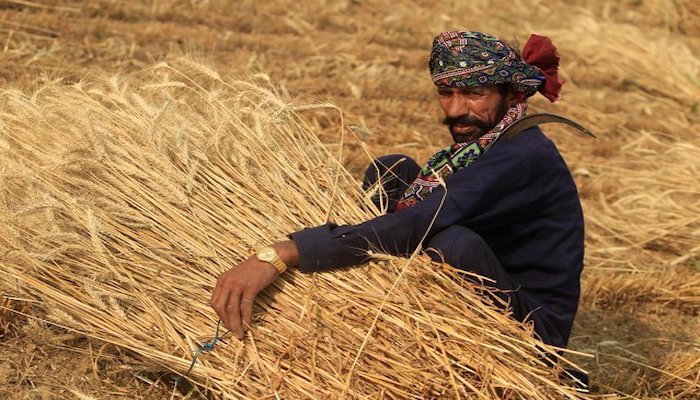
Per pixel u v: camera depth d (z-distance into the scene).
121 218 2.80
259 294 2.61
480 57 2.68
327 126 5.40
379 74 6.59
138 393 2.76
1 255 2.79
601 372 3.46
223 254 2.71
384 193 3.02
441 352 2.49
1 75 5.15
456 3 8.86
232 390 2.51
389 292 2.50
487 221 2.73
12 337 2.90
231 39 6.66
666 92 7.21
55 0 6.61
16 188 2.91
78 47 5.91
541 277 2.85
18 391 2.70
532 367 2.52
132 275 2.70
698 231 4.68
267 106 3.19
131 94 3.21
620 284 4.13
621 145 6.04
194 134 3.00
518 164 2.68
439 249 2.62
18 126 3.12
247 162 2.96
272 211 2.80
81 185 2.87
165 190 2.80
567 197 2.83
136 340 2.64
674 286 4.24
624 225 4.86
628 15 9.32
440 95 2.80
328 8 7.93
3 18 6.04
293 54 6.70
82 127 2.95
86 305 2.70
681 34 9.32
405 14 8.30
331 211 2.84
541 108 6.55
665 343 3.80
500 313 2.66
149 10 6.89
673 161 5.66
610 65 7.60
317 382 2.49
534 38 2.84
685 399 3.32
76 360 2.85
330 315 2.56
